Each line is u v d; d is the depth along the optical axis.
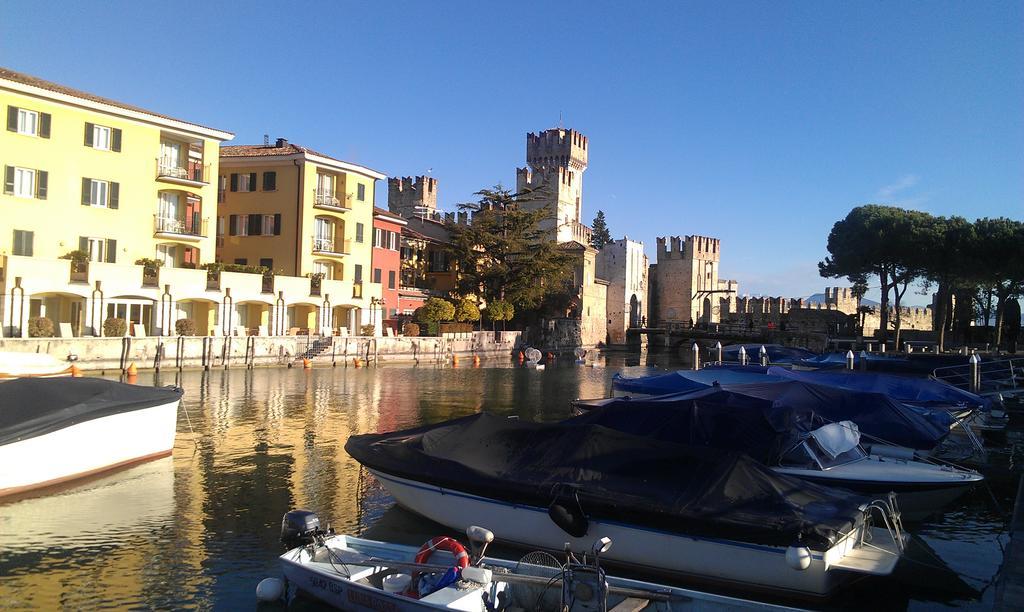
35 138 42.72
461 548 10.60
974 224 64.56
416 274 80.88
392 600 9.69
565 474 13.00
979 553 14.16
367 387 39.88
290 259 58.28
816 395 20.98
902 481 15.02
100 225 45.66
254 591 11.49
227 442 22.88
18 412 16.36
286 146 63.44
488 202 82.88
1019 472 21.12
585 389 42.44
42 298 41.53
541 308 87.62
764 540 11.07
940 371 37.75
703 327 95.06
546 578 10.09
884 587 11.89
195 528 14.41
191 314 49.19
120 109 46.16
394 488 14.77
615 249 107.00
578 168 120.62
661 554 11.89
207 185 51.53
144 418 19.33
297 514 11.58
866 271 70.62
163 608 10.87
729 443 15.63
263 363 48.75
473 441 14.67
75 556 12.85
